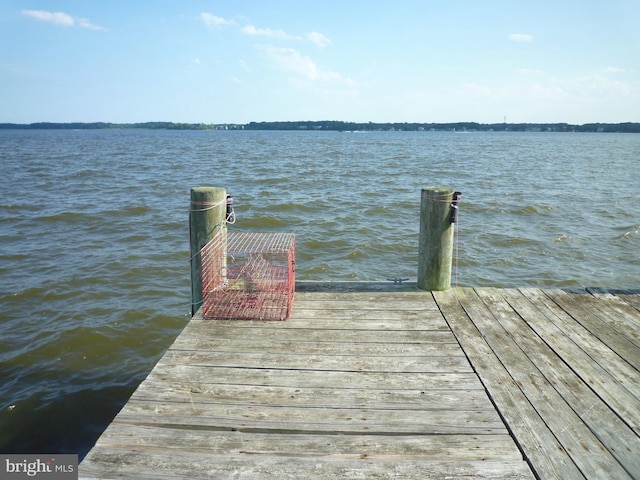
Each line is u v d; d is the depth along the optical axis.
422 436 3.16
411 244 14.04
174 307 9.58
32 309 9.34
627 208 19.05
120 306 9.52
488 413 3.41
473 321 4.93
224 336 4.61
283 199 20.62
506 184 26.48
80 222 16.34
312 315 5.09
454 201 5.55
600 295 5.62
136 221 16.58
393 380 3.83
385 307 5.30
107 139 110.81
